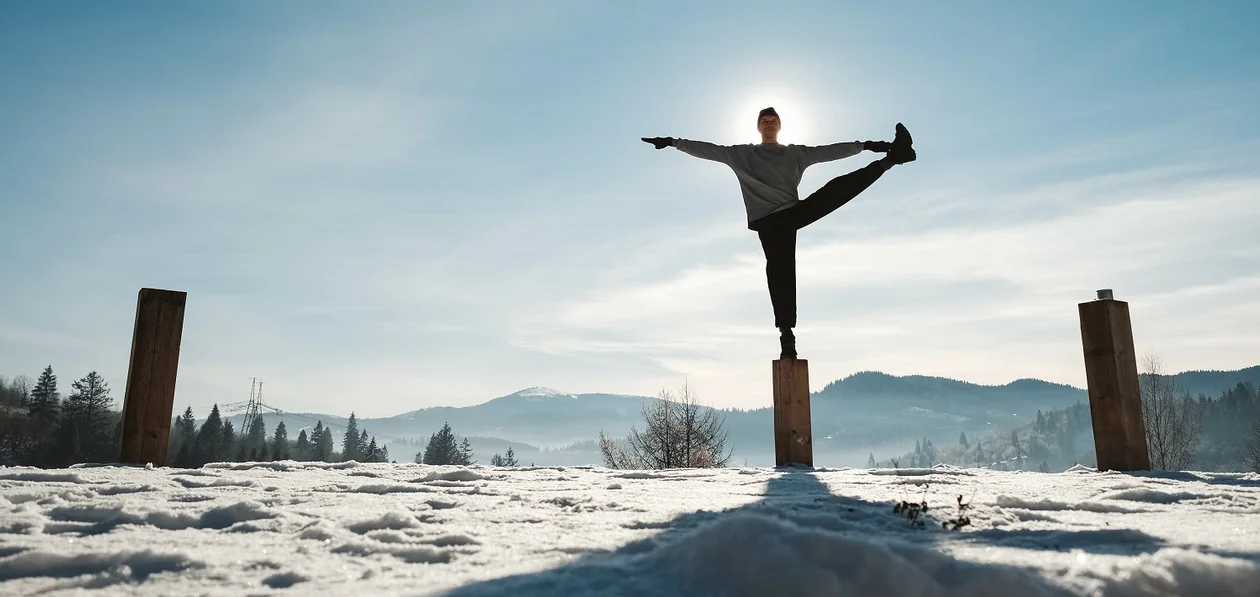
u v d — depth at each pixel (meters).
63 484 3.08
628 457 26.00
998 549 1.63
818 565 1.32
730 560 1.37
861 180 5.90
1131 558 1.46
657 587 1.36
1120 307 5.16
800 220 5.88
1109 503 2.53
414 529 2.02
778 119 6.16
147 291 4.91
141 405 4.79
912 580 1.24
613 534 1.96
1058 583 1.30
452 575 1.49
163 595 1.35
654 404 26.23
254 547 1.80
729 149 5.98
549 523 2.17
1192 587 1.26
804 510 2.36
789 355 5.75
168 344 4.93
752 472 4.64
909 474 4.43
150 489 3.00
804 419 5.56
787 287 5.87
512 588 1.33
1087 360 5.20
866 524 2.05
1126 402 5.01
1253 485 3.54
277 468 4.48
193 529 2.07
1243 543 1.74
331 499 2.77
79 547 1.70
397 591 1.33
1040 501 2.57
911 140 5.85
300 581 1.47
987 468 4.80
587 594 1.31
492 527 2.10
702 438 25.34
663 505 2.56
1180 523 2.13
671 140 6.01
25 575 1.51
